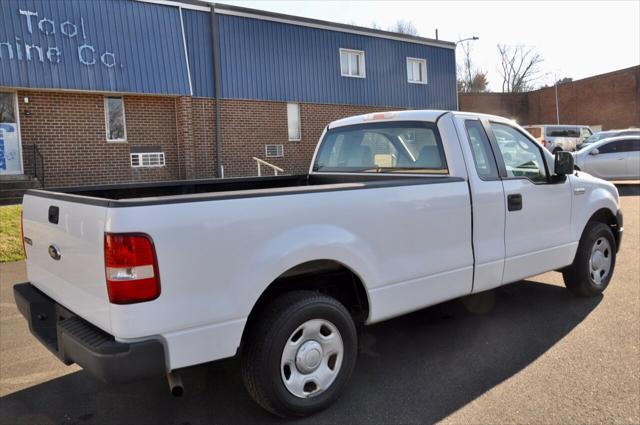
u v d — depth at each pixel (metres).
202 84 15.81
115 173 14.84
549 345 4.09
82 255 2.77
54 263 3.17
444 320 4.75
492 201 4.07
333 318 3.18
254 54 16.94
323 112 18.86
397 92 21.12
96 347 2.53
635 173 15.38
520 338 4.26
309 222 3.05
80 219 2.77
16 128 13.62
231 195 2.79
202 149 15.98
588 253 5.07
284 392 3.00
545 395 3.31
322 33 18.70
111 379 2.51
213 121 16.16
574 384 3.44
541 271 4.59
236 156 16.77
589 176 5.34
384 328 4.59
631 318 4.63
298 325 3.03
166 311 2.57
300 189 3.04
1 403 3.40
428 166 4.16
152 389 3.57
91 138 14.44
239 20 16.55
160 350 2.56
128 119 15.00
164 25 15.06
